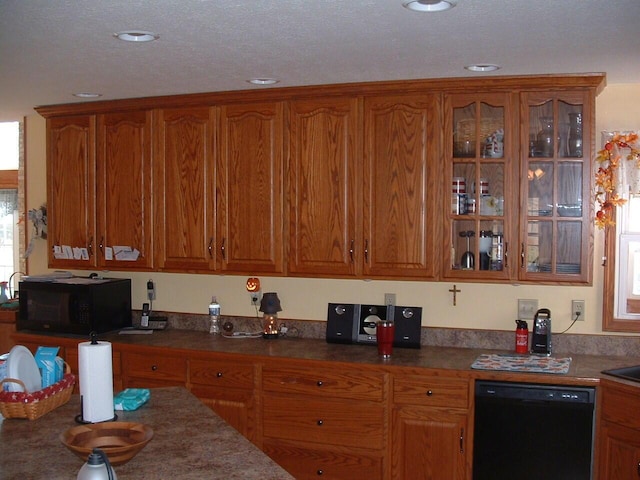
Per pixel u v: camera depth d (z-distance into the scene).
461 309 4.03
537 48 2.97
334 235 3.93
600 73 3.46
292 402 3.74
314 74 3.57
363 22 2.59
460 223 3.77
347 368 3.62
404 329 3.99
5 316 4.71
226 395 3.88
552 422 3.29
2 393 2.44
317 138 3.94
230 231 4.17
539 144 3.63
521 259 3.65
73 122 4.54
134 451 1.97
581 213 3.59
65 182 4.59
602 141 3.80
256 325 4.48
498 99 3.64
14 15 2.51
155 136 4.32
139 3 2.37
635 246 3.75
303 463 3.74
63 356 4.27
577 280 3.60
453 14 2.48
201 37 2.82
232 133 4.13
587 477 3.26
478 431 3.38
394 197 3.81
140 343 4.12
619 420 3.14
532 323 3.92
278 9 2.44
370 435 3.59
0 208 5.55
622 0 2.29
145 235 4.38
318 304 4.32
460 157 3.73
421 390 3.49
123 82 3.79
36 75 3.60
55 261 4.67
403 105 3.77
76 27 2.67
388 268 3.84
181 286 4.67
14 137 5.52
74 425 2.40
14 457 2.11
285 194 4.03
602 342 3.79
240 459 2.11
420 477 3.51
